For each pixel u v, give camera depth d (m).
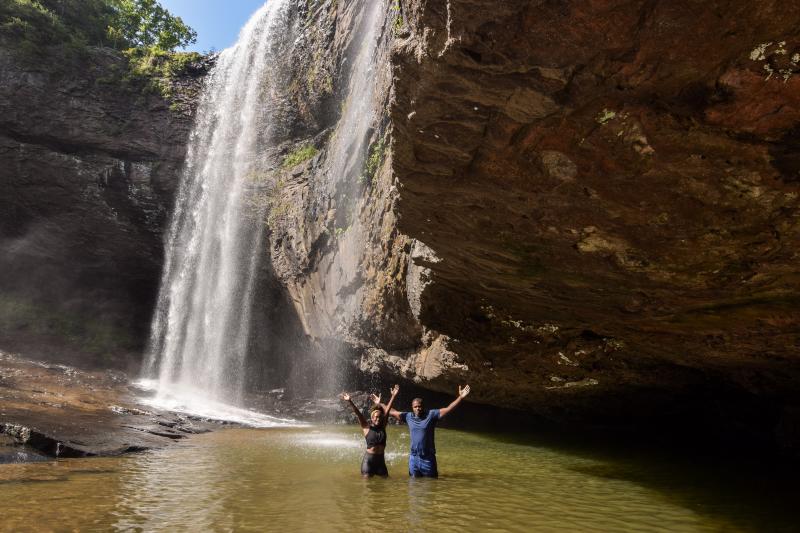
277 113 25.33
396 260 13.74
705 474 9.14
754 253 5.32
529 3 3.58
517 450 12.20
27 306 24.80
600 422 16.78
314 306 20.81
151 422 13.43
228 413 18.27
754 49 3.46
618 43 3.67
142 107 26.23
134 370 24.83
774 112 3.80
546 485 8.00
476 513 6.12
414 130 4.99
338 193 19.03
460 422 18.95
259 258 24.27
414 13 4.11
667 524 5.92
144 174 25.70
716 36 3.46
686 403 13.69
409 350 16.14
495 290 8.66
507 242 6.52
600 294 7.30
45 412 11.98
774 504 6.95
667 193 4.84
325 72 22.03
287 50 24.89
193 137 26.94
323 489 7.23
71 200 25.08
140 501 6.32
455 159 5.23
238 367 24.73
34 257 25.62
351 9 20.22
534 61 3.94
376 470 8.15
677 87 3.88
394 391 8.69
